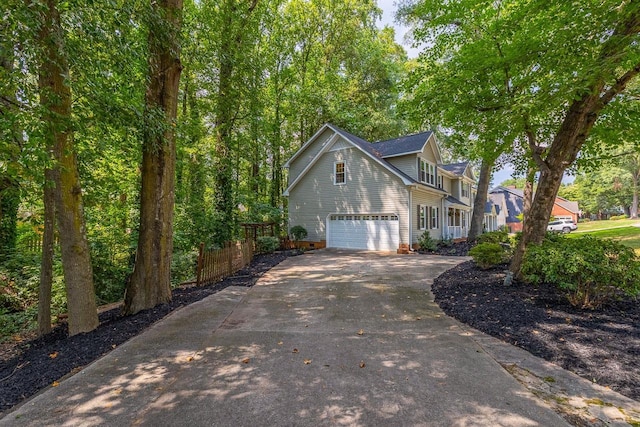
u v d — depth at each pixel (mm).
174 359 3750
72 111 4457
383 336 4438
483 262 8461
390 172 15031
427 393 2932
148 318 5297
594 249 5035
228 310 5797
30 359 4004
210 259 8266
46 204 5066
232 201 14500
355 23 23078
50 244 5180
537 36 5637
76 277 4734
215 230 13312
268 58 18016
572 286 4973
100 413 2686
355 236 16172
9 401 2926
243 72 13016
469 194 25547
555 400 2797
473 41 7062
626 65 4926
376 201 15453
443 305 5812
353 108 23688
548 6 5262
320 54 23188
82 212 4832
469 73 6484
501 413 2611
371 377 3256
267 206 17375
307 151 19891
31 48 3336
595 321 4402
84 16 3859
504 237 12258
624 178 34969
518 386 3029
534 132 6914
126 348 4082
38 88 3900
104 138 5629
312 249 16359
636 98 5844
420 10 7441
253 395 2941
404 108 7738
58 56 3838
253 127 15914
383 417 2580
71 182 4637
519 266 6457
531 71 6129
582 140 6035
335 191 16812
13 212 9133
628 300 5250
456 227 21375
